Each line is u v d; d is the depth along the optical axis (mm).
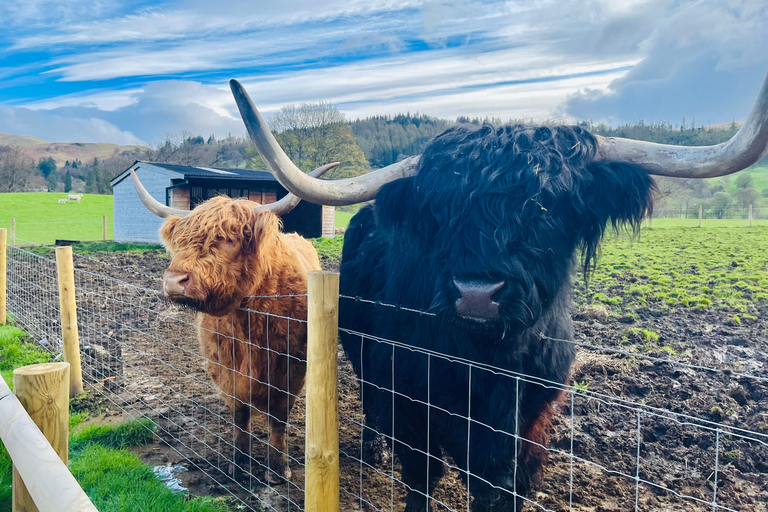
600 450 4254
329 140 42094
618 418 4723
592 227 2686
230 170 29406
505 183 2553
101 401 5199
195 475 3930
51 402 2266
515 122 2910
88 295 10016
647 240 25969
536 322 2729
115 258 17141
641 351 6871
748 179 67125
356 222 4602
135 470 3891
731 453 4062
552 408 3201
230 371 3908
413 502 3184
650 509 3486
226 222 3535
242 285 3641
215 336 3932
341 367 6199
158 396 5320
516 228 2488
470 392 2838
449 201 2619
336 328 2273
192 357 6418
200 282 3439
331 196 2879
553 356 2990
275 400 3979
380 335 3299
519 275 2455
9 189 91500
